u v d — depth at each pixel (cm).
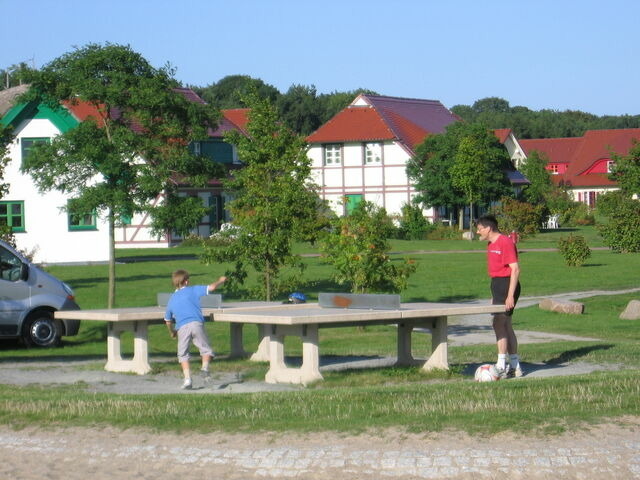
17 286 1988
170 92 2502
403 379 1376
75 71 2483
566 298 2981
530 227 6031
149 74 2503
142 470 868
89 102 2480
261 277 2303
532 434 892
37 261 4725
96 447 933
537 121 14825
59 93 2517
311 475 830
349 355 1780
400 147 7456
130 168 2481
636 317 2489
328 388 1254
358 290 2289
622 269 4031
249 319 1348
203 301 1498
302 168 2244
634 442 868
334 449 880
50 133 4647
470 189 6725
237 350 1702
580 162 11288
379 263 2283
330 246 2297
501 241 1365
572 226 8250
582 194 11081
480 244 5944
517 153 8694
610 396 1043
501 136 8519
